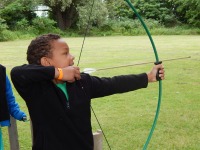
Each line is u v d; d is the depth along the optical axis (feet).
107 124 15.90
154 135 14.32
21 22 97.91
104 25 103.81
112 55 45.24
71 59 5.45
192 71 29.50
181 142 13.51
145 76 5.70
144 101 19.94
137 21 107.14
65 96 5.31
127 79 5.63
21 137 14.42
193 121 15.99
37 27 100.32
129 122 16.12
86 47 59.00
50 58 5.32
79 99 5.36
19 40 85.10
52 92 5.27
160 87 7.00
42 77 5.03
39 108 5.32
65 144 5.30
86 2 100.48
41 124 5.34
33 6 102.12
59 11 104.83
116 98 20.70
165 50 50.47
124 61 38.75
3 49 58.70
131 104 19.38
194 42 66.44
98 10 98.84
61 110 5.24
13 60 42.37
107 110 18.29
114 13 108.88
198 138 13.89
